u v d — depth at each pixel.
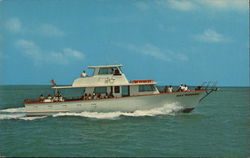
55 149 17.77
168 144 19.17
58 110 29.02
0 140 19.95
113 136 21.23
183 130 23.64
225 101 59.31
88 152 17.16
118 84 28.69
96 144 18.98
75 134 21.86
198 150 17.81
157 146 18.61
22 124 25.95
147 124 25.59
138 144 19.05
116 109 28.94
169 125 25.45
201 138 21.00
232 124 26.95
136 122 26.31
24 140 20.00
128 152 17.20
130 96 28.66
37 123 26.20
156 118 28.34
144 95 28.81
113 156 16.41
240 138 21.14
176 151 17.55
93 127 24.23
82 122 26.19
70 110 29.02
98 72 28.91
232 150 17.89
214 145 19.00
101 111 28.98
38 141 19.72
